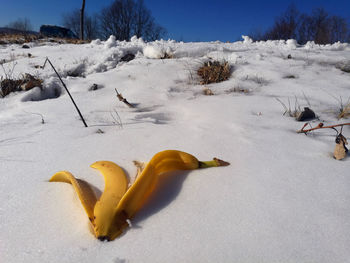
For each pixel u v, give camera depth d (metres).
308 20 22.52
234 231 1.15
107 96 3.71
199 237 1.12
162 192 1.42
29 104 3.47
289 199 1.37
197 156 1.85
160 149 1.96
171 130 2.35
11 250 1.08
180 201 1.35
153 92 3.80
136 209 1.25
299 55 5.92
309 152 1.92
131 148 1.99
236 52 6.29
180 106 3.21
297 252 1.04
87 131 2.40
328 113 2.84
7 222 1.24
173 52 5.88
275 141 2.11
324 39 20.03
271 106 3.09
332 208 1.31
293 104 3.14
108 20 38.53
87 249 1.07
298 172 1.64
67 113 3.03
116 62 5.84
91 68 5.51
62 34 25.62
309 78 4.28
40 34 14.45
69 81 4.42
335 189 1.47
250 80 4.26
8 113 3.15
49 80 4.32
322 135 2.25
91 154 1.91
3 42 11.27
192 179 1.54
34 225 1.21
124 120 2.73
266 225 1.19
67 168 1.72
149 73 4.62
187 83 4.24
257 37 26.22
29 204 1.37
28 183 1.56
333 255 1.03
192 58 5.56
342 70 4.73
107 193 1.30
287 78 4.30
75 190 1.38
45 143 2.14
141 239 1.11
